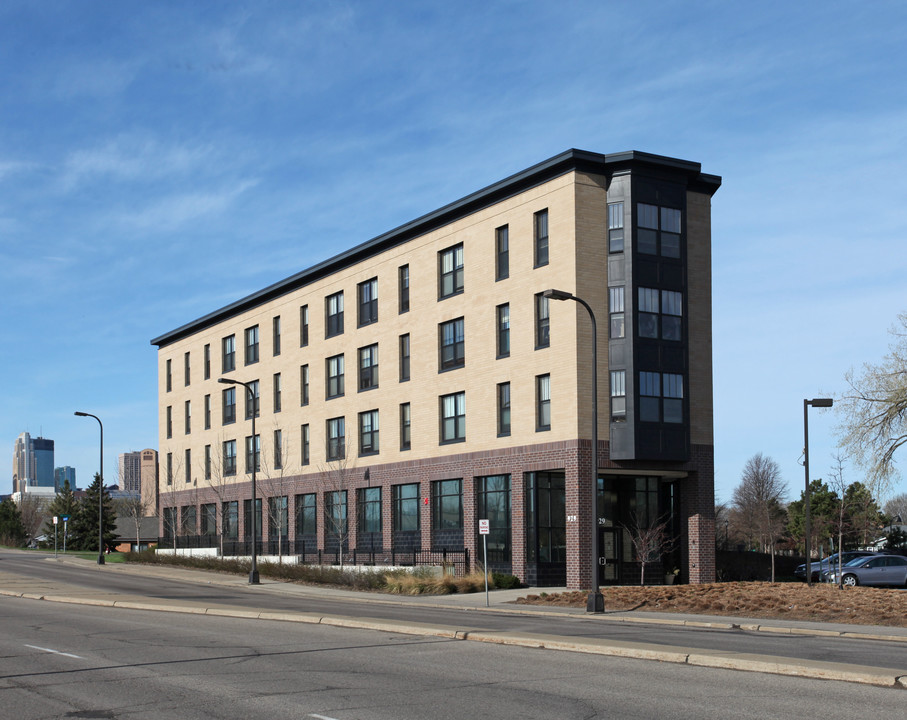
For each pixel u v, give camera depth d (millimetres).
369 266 52156
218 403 67562
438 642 18688
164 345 76688
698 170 40219
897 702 11633
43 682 13742
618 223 39156
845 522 60844
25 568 52906
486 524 30906
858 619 24016
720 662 14891
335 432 54938
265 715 11133
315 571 43250
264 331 62312
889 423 42938
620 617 25531
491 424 42625
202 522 69500
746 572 50906
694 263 41219
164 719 10992
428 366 47094
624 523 40344
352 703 11867
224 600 33156
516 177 41156
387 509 49594
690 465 39781
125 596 32906
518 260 41625
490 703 11797
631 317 38406
